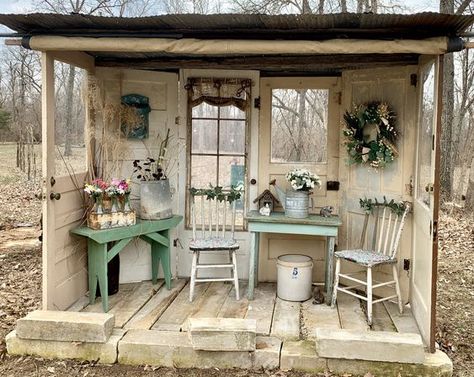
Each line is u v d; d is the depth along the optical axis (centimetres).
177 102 454
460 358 325
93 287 387
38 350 314
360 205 421
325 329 306
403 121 392
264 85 455
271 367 299
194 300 404
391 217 404
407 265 396
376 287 378
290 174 412
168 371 300
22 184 1049
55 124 357
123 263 448
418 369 287
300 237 456
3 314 390
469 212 895
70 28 312
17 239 657
